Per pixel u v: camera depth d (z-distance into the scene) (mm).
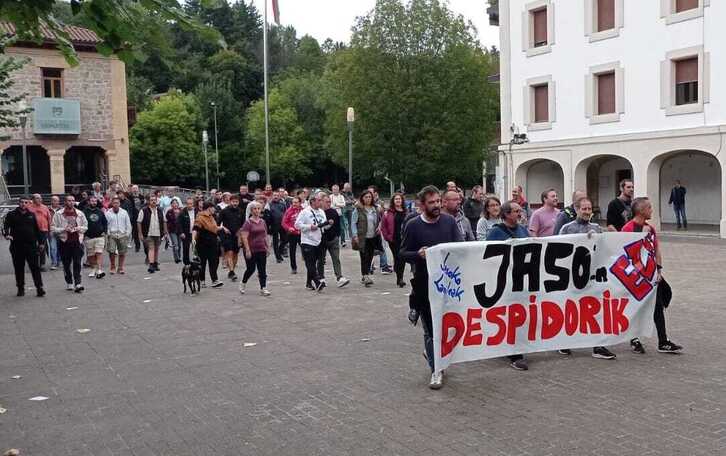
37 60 36625
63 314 11156
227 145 69312
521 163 31516
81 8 4043
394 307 11219
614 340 7695
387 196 72875
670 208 31109
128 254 21781
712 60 24719
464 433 5367
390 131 44062
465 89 44625
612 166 32156
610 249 7645
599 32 28156
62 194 37188
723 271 15117
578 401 6109
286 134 68812
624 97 27500
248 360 7855
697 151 26094
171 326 9961
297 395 6469
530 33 30859
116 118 39594
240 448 5176
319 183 74500
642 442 5090
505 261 7121
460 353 6969
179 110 59625
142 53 4359
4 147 36312
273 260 19594
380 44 43844
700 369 7109
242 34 86375
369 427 5555
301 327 9703
